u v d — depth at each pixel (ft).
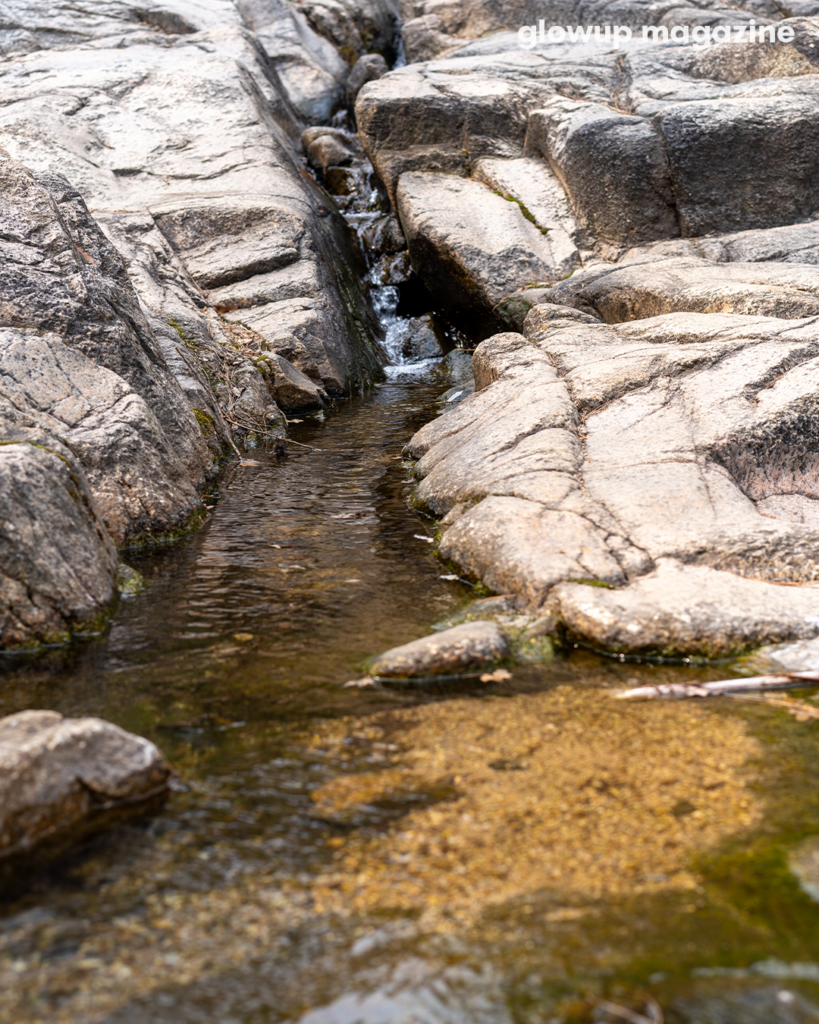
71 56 49.34
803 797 9.51
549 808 9.39
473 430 22.67
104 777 9.51
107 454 18.84
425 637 13.73
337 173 54.29
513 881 8.14
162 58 49.52
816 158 41.16
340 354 36.35
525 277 40.60
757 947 7.19
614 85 50.11
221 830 9.08
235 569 17.67
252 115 45.34
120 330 21.38
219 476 24.68
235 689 12.53
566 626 14.24
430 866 8.41
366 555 18.39
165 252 35.42
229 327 34.22
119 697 12.28
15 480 14.51
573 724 11.41
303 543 19.22
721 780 9.91
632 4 58.85
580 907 7.75
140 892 8.09
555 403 21.22
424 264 43.68
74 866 8.48
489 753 10.64
